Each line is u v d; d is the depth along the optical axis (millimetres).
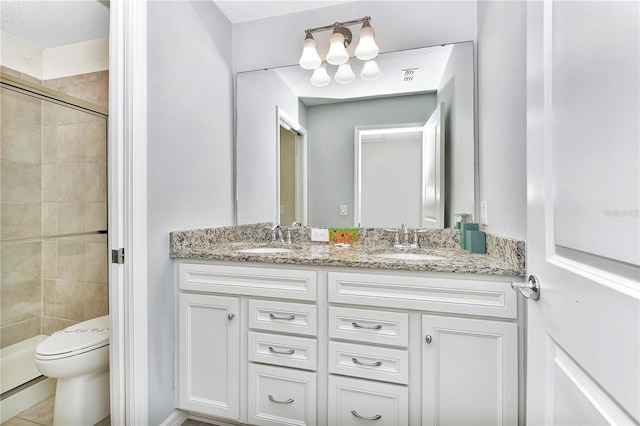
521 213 1071
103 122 2008
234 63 2064
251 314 1367
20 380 1816
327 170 1937
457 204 1697
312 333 1292
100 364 1447
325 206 1944
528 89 776
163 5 1442
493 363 1098
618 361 466
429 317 1157
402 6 1806
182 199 1562
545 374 700
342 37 1736
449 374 1141
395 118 1827
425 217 1777
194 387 1451
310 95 1953
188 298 1459
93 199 2031
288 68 1979
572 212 588
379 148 1855
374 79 1852
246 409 1383
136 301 1283
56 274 2143
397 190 1830
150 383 1343
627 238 447
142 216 1303
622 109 456
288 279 1328
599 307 510
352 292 1247
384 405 1208
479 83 1635
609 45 484
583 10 551
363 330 1231
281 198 1993
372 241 1870
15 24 1899
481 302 1109
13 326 2043
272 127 2004
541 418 716
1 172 1950
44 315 2158
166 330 1439
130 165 1273
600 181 506
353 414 1241
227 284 1406
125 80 1273
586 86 542
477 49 1670
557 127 644
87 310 2074
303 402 1306
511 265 1104
